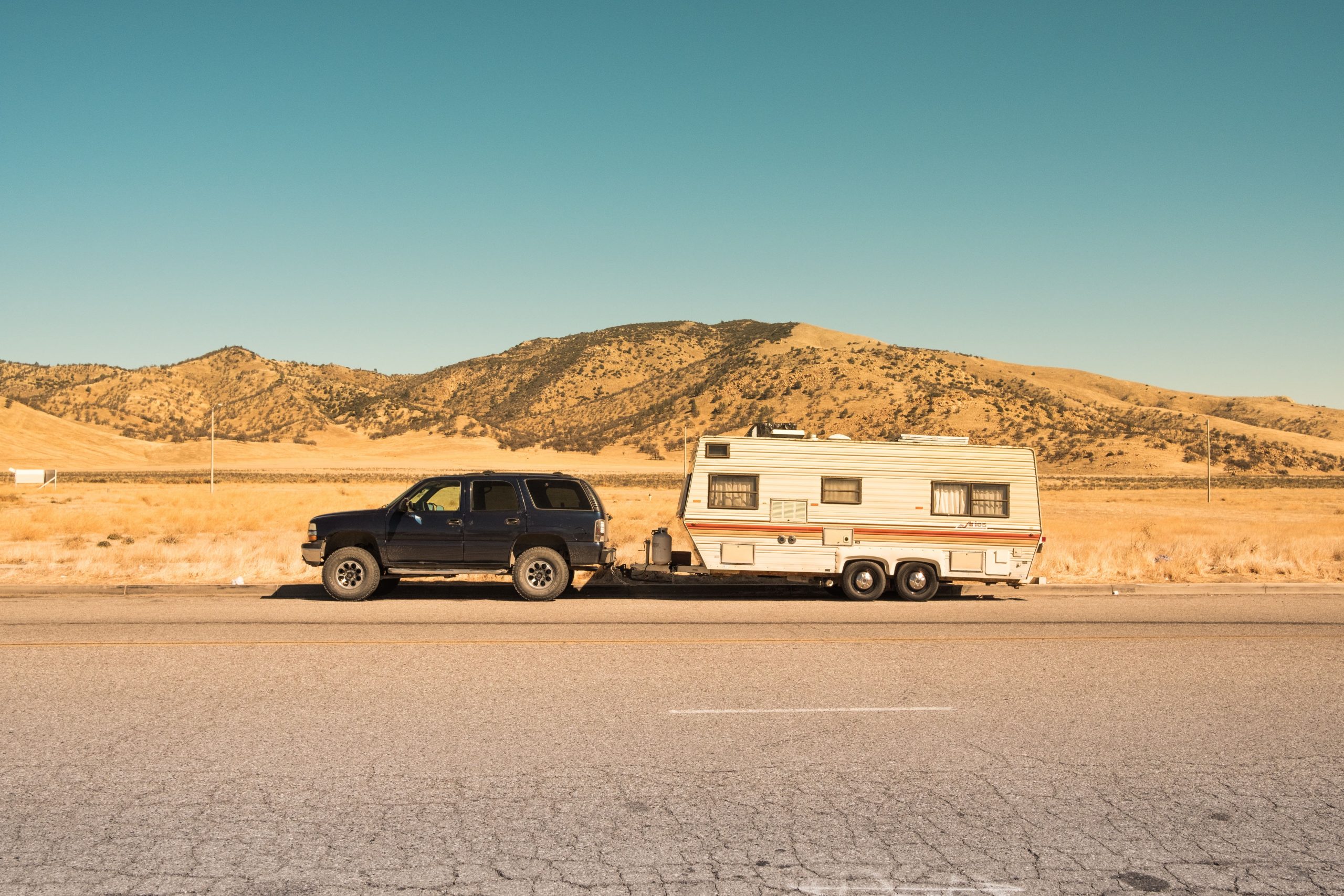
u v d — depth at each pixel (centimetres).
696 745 639
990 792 551
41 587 1458
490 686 809
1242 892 427
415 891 418
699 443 1483
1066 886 430
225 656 932
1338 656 968
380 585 1519
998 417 13875
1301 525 3838
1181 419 15400
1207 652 985
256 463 14400
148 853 456
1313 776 584
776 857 459
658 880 431
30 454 12988
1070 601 1466
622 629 1124
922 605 1405
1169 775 584
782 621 1204
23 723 682
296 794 538
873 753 625
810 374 15925
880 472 1478
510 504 1441
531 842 472
